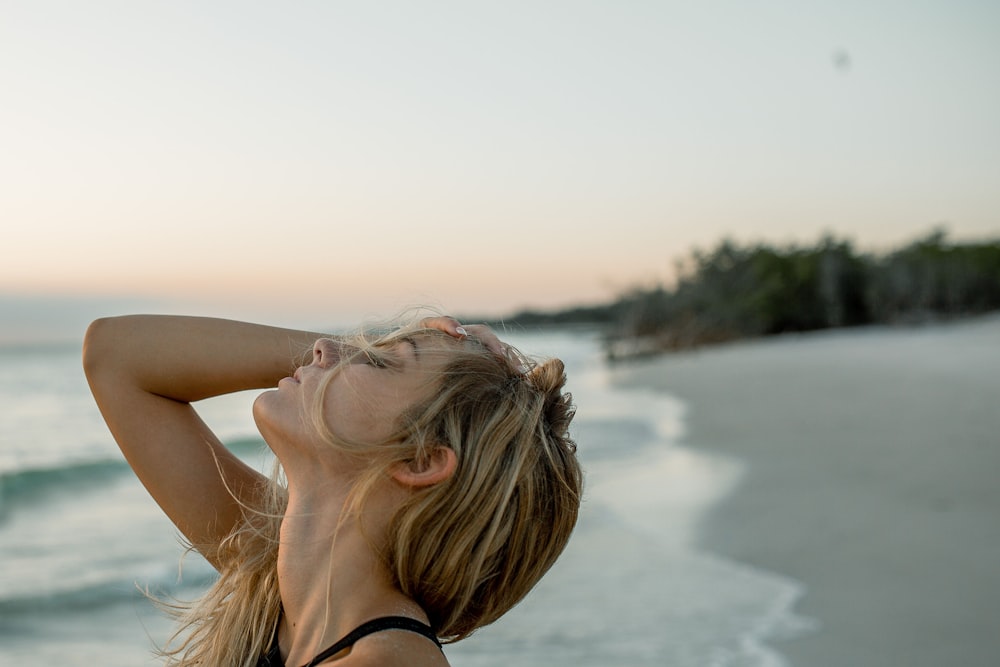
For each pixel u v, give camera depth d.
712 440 13.27
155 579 7.10
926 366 23.94
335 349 1.33
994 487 7.94
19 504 11.05
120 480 12.87
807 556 6.32
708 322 57.19
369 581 1.16
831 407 15.80
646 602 5.52
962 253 88.44
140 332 1.52
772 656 4.49
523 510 1.21
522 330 1.77
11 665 5.21
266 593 1.32
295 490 1.25
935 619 4.84
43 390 32.88
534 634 4.96
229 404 25.41
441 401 1.20
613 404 21.38
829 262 72.06
